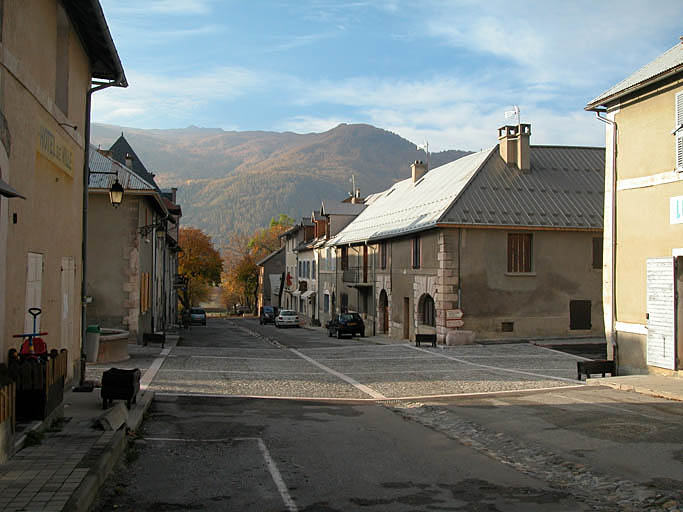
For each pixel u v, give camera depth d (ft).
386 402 41.22
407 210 110.83
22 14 27.86
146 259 88.17
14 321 27.02
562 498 20.66
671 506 19.54
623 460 25.26
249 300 310.24
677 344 46.11
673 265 46.11
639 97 49.29
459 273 86.89
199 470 23.52
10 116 26.00
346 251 140.56
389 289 110.01
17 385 25.32
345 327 113.29
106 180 78.84
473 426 32.83
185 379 48.70
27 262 29.04
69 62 37.37
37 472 20.06
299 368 59.88
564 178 97.09
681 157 45.19
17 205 27.22
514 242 88.94
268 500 19.98
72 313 39.50
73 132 38.24
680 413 35.12
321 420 34.63
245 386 46.60
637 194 49.65
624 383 44.27
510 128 97.91
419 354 74.79
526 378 52.49
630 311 50.37
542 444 28.48
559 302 89.92
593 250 91.20
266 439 29.37
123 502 19.42
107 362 59.16
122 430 26.81
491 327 87.61
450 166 115.85
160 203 88.53
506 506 19.75
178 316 194.18
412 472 23.84
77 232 40.86
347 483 22.17
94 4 34.91
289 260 221.66
